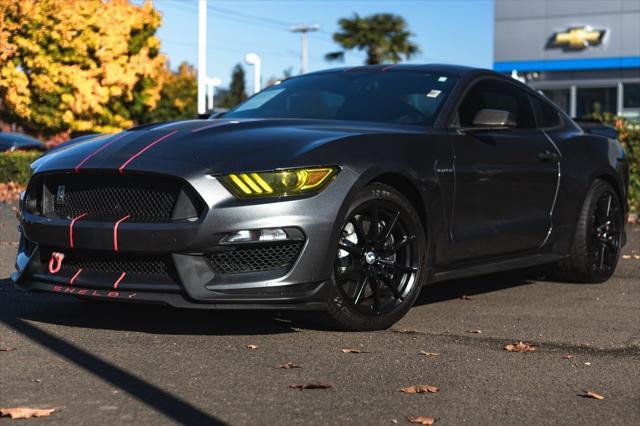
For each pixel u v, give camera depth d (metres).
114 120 16.41
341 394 2.99
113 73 15.62
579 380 3.25
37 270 3.98
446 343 3.83
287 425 2.65
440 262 4.37
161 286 3.66
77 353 3.48
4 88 15.46
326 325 3.99
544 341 3.93
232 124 4.16
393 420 2.72
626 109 24.56
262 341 3.77
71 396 2.89
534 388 3.12
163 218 3.69
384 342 3.82
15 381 3.05
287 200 3.66
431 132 4.41
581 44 24.91
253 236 3.62
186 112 30.05
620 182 5.88
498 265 4.83
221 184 3.63
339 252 3.89
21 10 15.05
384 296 4.14
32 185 4.02
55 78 15.46
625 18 24.38
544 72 25.59
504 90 5.20
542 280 5.83
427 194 4.23
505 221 4.80
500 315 4.55
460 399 2.96
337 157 3.84
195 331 3.94
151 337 3.80
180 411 2.77
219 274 3.66
